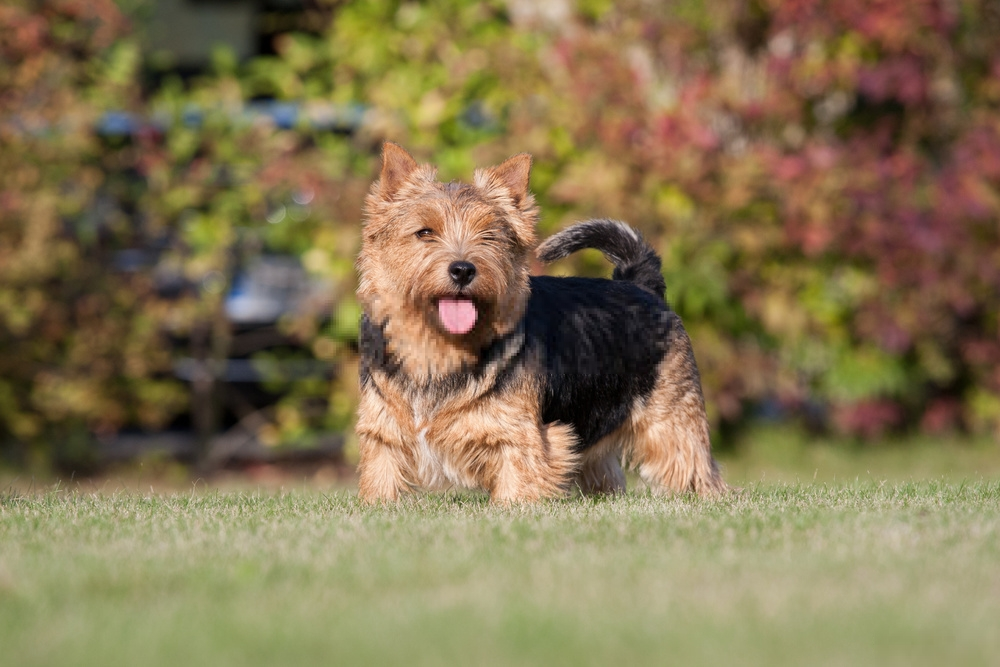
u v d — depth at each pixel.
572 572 4.80
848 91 13.21
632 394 7.65
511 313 6.83
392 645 3.80
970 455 13.67
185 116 13.07
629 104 12.53
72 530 6.01
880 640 3.82
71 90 12.88
